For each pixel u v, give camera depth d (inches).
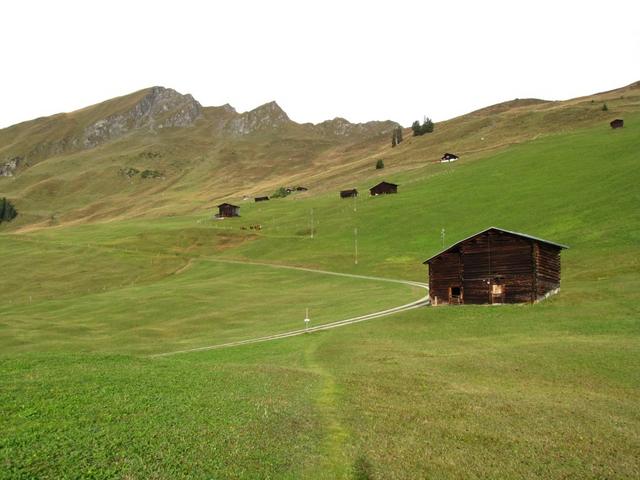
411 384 1242.0
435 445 887.7
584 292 2333.9
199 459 762.2
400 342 1854.1
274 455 807.1
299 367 1540.4
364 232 5629.9
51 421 840.3
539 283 2423.7
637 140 5964.6
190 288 4234.7
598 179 4987.7
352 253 5024.6
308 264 4938.5
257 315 3107.8
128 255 5979.3
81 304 3836.1
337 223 6176.2
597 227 3831.2
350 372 1380.4
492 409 1061.1
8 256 6033.5
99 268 5531.5
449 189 6387.8
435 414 1032.2
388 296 3233.3
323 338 2059.5
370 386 1223.5
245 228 6722.4
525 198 5177.2
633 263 2903.5
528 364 1408.7
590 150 6205.7
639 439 915.4
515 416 1024.2
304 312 3038.9
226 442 829.2
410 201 6299.2
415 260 4471.0
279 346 1996.8
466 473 791.7
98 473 691.4
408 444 888.3
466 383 1263.5
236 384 1179.3
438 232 5049.2
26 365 1243.8
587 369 1339.8
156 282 4958.2
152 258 5841.5
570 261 3287.4
